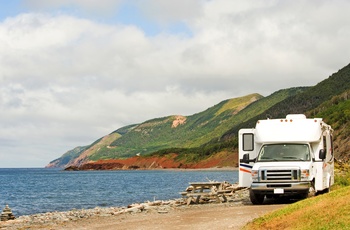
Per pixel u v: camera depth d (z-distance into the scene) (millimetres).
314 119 22359
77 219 22109
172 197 46406
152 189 64000
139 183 87812
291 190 20906
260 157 22094
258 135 22562
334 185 26266
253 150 23219
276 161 21625
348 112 134875
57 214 26703
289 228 12703
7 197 55281
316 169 22016
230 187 31641
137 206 25734
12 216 26844
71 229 17656
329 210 13047
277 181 21109
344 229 11188
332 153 25609
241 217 17453
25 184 96750
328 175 23719
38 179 134250
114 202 42938
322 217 12648
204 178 101625
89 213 25750
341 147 114250
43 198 52500
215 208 21875
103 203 42188
